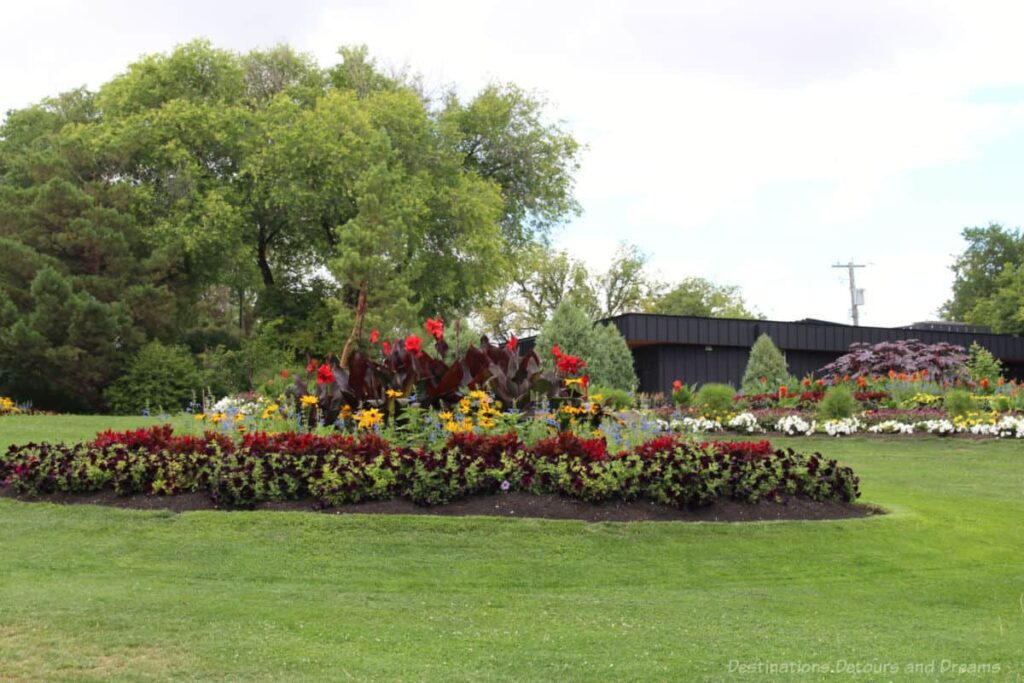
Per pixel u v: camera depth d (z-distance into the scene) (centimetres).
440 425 873
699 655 470
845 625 545
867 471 1276
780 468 806
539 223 4078
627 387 2267
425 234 3278
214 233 2881
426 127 3344
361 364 943
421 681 422
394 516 715
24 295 2650
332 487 740
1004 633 537
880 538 743
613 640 493
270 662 443
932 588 642
